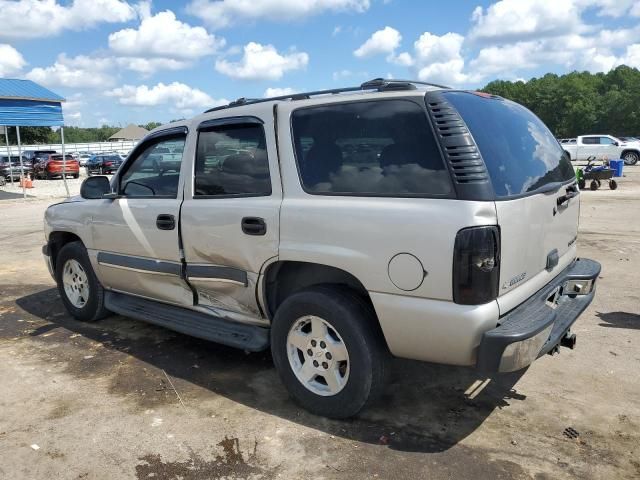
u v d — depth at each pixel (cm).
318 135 346
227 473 298
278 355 364
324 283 353
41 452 321
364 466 301
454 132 296
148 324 547
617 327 508
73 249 539
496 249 284
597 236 966
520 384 397
